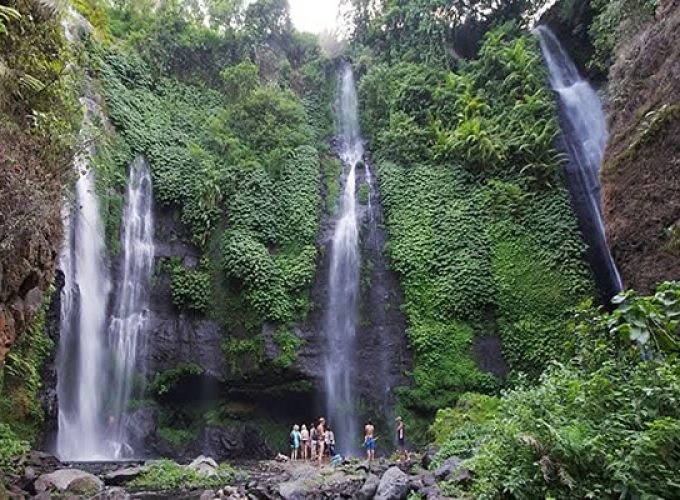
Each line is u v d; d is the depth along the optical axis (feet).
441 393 61.31
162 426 61.16
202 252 67.31
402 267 67.77
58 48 34.27
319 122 88.48
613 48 55.57
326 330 66.44
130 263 63.41
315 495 31.73
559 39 82.89
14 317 28.22
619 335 22.85
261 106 79.05
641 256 39.55
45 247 30.48
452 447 36.65
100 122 62.08
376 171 77.97
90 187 59.31
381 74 87.25
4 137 26.04
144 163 68.95
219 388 63.36
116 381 58.70
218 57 85.30
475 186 71.10
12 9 26.71
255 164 73.05
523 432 20.86
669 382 20.13
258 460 58.08
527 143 69.51
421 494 28.09
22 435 42.65
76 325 54.39
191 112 78.13
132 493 33.68
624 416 20.20
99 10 78.74
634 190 40.63
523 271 63.98
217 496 32.07
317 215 72.59
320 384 63.82
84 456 52.70
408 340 64.54
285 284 66.03
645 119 40.57
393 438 61.26
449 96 80.07
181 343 63.31
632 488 18.06
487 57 79.97
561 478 19.03
